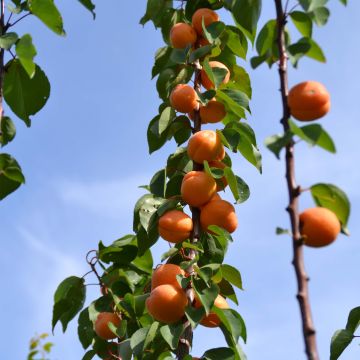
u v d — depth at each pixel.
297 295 1.05
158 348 1.50
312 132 1.14
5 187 1.51
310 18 1.31
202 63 1.62
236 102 1.56
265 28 1.35
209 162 1.52
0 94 1.48
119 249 1.68
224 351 1.45
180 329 1.42
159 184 1.58
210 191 1.46
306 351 1.02
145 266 1.70
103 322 1.60
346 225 1.19
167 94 1.66
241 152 1.56
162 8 1.75
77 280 1.67
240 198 1.53
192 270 1.45
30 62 1.44
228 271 1.48
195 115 1.58
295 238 1.08
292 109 1.20
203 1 1.69
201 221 1.47
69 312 1.67
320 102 1.19
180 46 1.62
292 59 1.24
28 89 1.63
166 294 1.40
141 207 1.60
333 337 1.45
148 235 1.57
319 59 1.25
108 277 1.67
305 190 1.18
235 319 1.44
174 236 1.47
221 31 1.60
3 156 1.50
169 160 1.59
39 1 1.53
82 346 1.67
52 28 1.56
